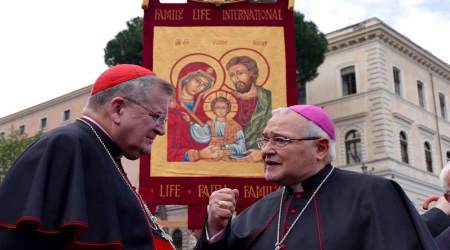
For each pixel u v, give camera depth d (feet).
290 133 9.68
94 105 8.51
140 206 8.29
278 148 9.72
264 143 10.02
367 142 90.53
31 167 7.40
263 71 19.29
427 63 104.73
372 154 89.40
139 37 79.20
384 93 91.40
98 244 7.29
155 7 19.71
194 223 18.07
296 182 9.96
